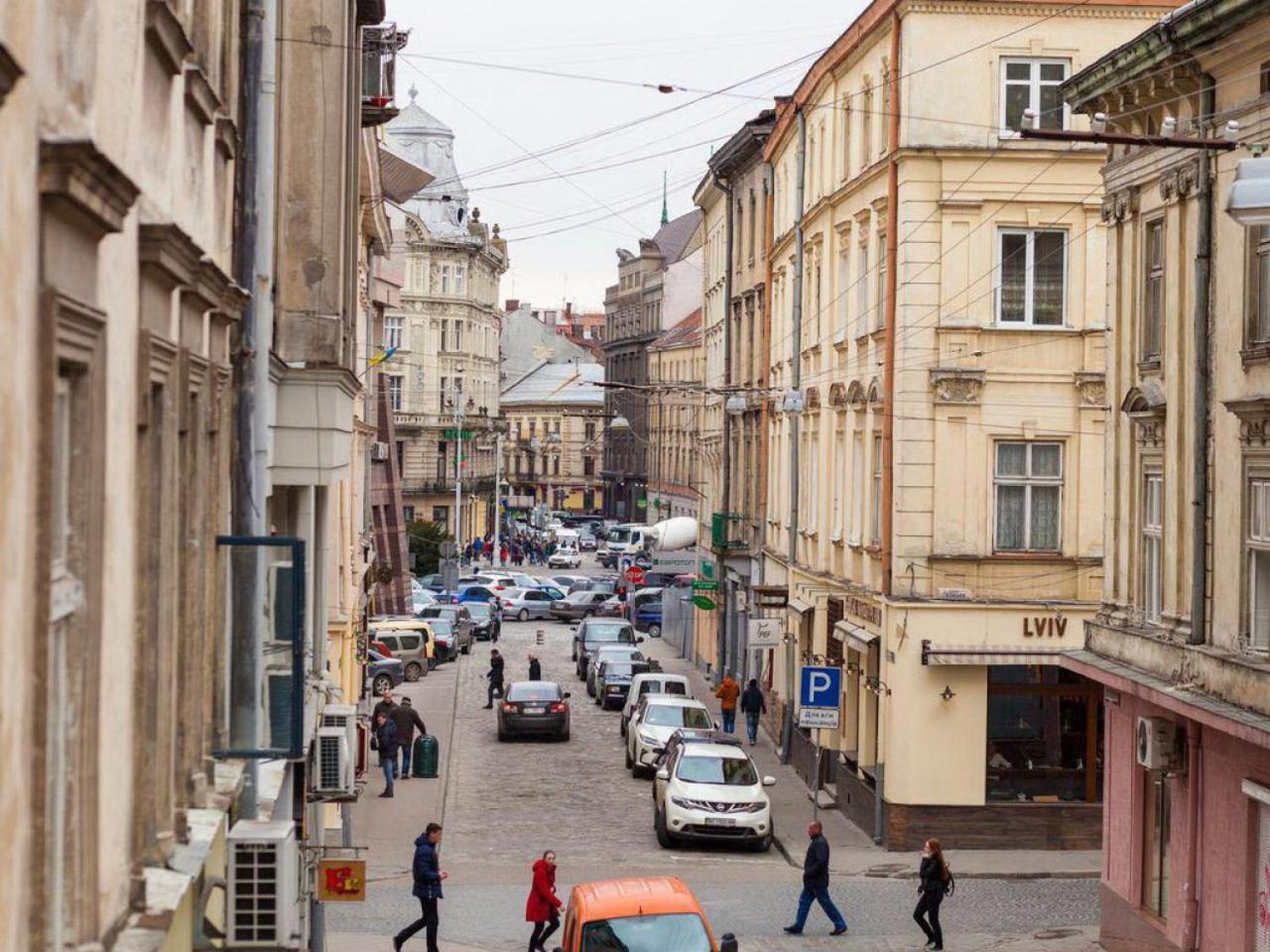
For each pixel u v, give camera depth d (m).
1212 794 23.53
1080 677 35.81
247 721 13.50
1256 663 21.89
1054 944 27.95
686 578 79.31
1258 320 22.66
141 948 8.92
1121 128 27.27
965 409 35.81
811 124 49.41
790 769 48.72
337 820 36.75
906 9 35.66
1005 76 35.78
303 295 21.23
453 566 84.25
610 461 176.62
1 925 6.20
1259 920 22.05
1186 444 24.77
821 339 46.81
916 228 35.81
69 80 7.27
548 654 80.69
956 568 35.75
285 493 22.95
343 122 21.39
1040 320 36.03
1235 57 22.98
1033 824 35.59
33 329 6.55
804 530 49.91
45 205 6.77
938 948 27.20
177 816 11.41
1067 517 35.91
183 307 11.38
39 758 6.84
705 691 66.44
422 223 137.38
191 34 12.35
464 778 46.22
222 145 13.55
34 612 6.73
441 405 140.25
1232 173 22.97
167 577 10.62
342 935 28.09
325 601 25.16
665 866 34.56
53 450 6.99
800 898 28.78
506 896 31.45
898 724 35.62
